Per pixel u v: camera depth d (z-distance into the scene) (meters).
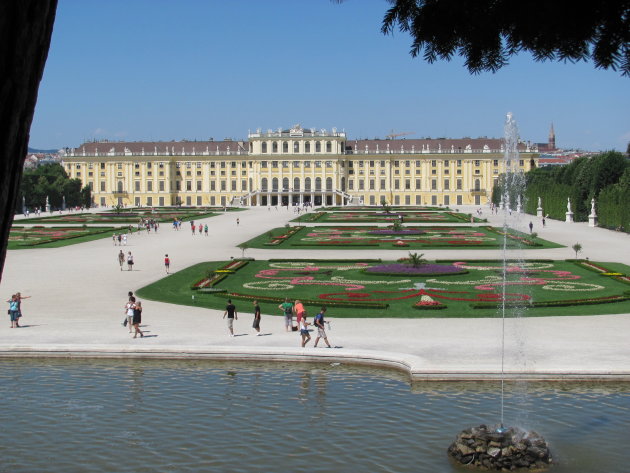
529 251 92.25
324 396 30.66
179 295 58.47
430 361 34.28
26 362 36.56
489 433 23.95
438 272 69.75
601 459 23.58
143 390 31.61
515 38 10.49
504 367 32.81
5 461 23.72
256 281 67.00
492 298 56.12
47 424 27.17
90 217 176.75
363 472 22.75
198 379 33.44
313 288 62.56
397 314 49.16
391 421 27.36
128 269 75.62
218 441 25.45
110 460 23.84
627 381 32.16
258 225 146.00
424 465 23.28
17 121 7.17
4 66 6.94
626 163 144.38
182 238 115.12
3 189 7.20
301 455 24.19
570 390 31.09
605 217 130.75
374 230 129.25
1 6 6.78
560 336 40.62
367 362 35.72
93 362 36.59
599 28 9.84
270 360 36.69
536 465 22.88
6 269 75.69
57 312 50.16
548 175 193.88
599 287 61.53
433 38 10.71
